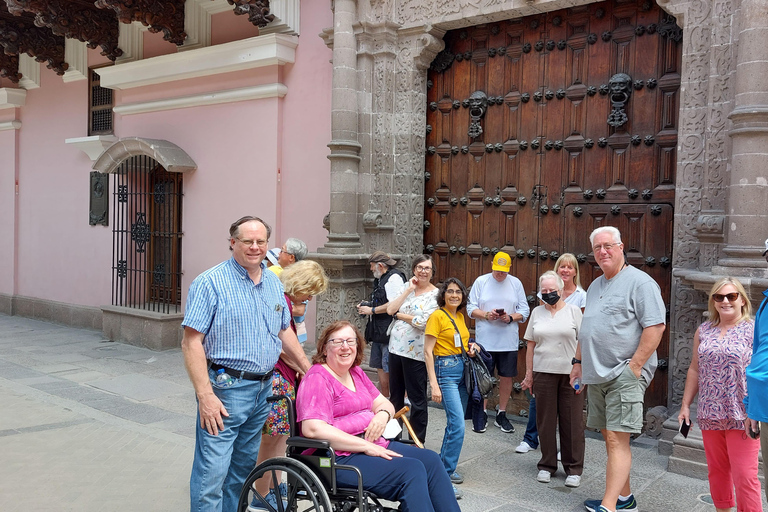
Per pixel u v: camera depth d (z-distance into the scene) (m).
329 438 3.71
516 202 7.40
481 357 5.52
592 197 6.86
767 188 5.29
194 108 10.39
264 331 3.86
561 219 7.07
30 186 13.72
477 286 6.77
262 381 3.88
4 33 11.66
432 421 6.95
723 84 5.71
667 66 6.40
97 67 12.18
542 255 7.18
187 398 7.65
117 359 9.74
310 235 9.08
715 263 5.71
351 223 8.08
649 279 4.43
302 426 3.77
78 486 5.00
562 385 5.26
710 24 5.83
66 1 10.39
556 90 7.09
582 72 6.92
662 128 6.44
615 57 6.71
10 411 6.99
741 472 4.03
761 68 5.27
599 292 4.61
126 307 11.21
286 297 4.31
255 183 9.61
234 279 3.78
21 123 13.86
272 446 4.56
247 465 4.08
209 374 3.79
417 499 3.55
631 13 6.60
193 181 10.45
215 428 3.67
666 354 6.39
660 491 5.03
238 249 3.77
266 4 8.91
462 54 7.79
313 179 9.02
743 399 3.80
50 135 13.20
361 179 8.13
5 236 14.27
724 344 4.11
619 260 4.53
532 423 6.01
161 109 10.88
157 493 4.91
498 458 5.86
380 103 8.02
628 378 4.37
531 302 7.29
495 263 6.60
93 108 12.38
